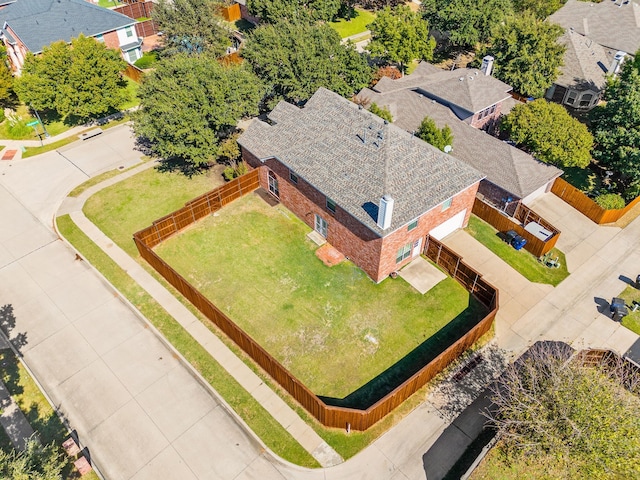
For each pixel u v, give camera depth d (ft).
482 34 172.24
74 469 63.41
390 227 79.51
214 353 78.13
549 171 107.14
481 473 59.06
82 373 75.31
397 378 74.38
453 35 168.66
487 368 76.07
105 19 166.61
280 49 124.57
